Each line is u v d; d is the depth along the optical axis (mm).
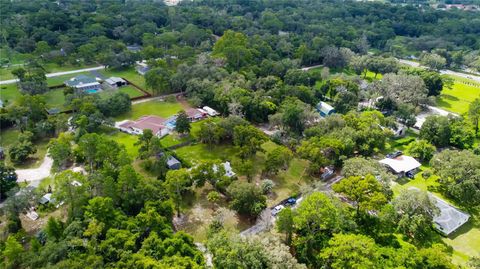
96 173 84750
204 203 91688
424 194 82188
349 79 158500
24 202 78375
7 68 170750
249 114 132875
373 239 74688
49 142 109125
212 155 111125
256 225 84625
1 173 88750
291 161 110438
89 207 72750
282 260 63594
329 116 121875
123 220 72812
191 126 127312
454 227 84375
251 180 100312
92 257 62750
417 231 79250
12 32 193750
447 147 125062
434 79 160250
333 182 101500
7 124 122000
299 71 163375
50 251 64562
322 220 73688
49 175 98438
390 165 106438
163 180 95250
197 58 170500
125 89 158000
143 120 125938
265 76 167375
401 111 135125
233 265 62312
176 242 67500
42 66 170500
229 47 173625
